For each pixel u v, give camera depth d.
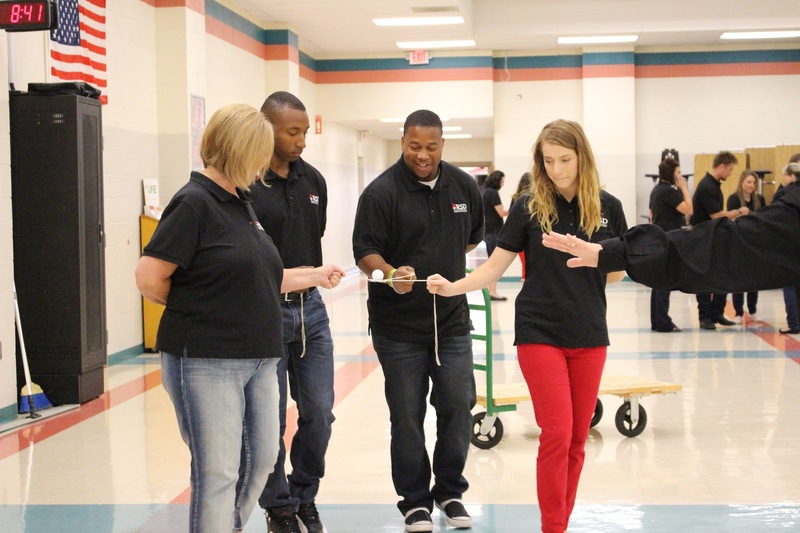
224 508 2.95
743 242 2.51
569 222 3.46
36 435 5.89
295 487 3.89
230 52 12.14
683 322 10.84
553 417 3.36
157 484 4.77
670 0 14.86
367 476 4.83
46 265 6.73
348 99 16.75
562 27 15.03
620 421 5.56
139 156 9.45
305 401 3.81
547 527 3.40
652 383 5.69
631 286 15.31
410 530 3.87
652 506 4.23
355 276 18.02
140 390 7.35
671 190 9.84
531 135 16.98
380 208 3.87
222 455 2.93
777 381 7.26
